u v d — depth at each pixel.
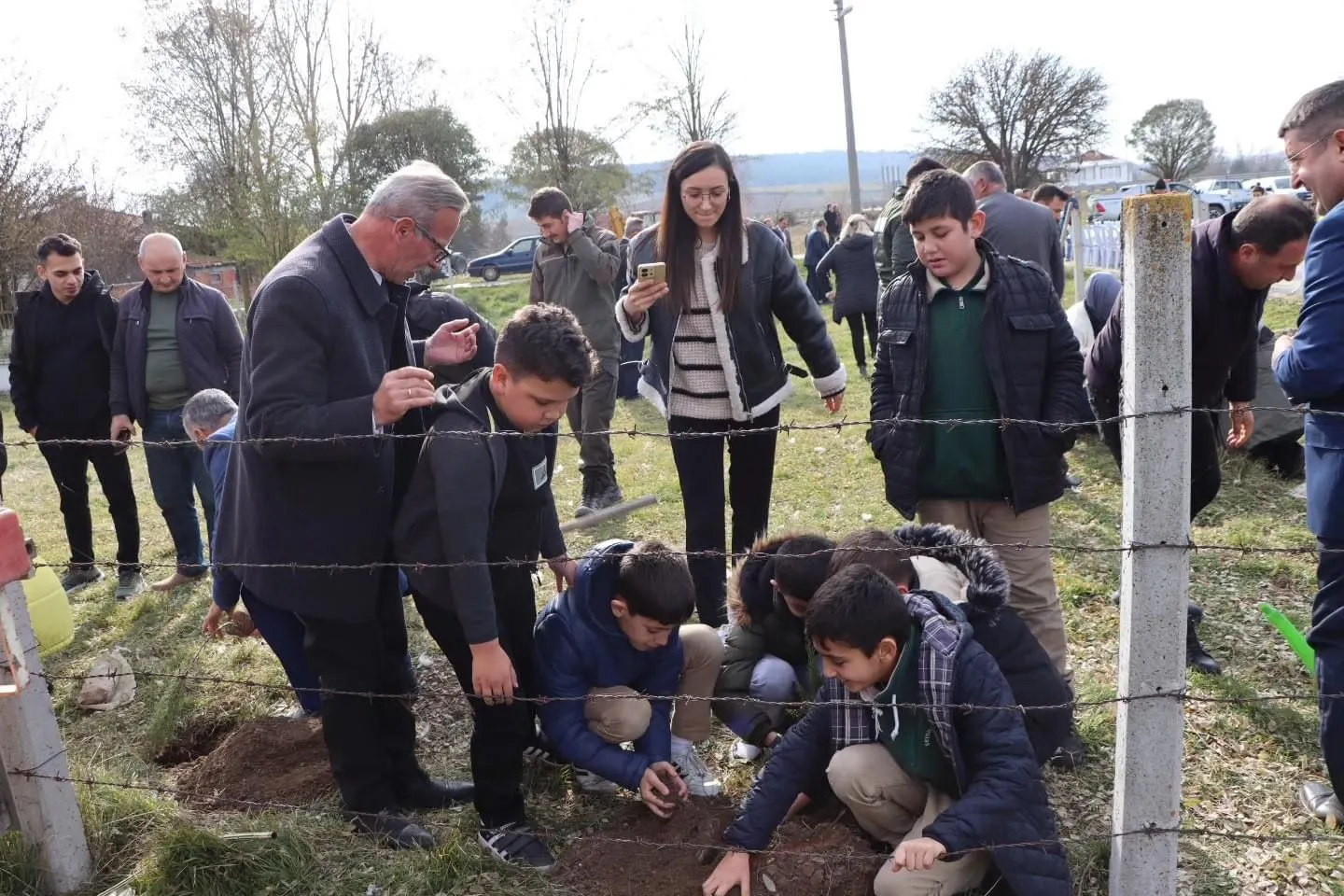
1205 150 49.59
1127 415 2.07
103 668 4.06
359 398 2.42
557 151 25.89
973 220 2.95
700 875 2.61
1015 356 3.00
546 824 2.95
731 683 3.17
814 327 3.90
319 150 18.89
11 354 5.32
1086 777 3.05
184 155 20.17
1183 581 2.10
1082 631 4.04
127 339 5.15
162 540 6.49
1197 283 3.39
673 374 3.86
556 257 6.39
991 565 2.68
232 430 3.96
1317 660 2.70
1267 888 2.54
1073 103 42.34
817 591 2.54
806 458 7.11
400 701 3.10
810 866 2.51
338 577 2.64
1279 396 5.69
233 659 4.25
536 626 2.91
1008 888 2.44
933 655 2.37
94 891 2.69
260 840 2.73
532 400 2.47
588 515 6.14
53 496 8.16
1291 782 3.00
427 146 28.66
